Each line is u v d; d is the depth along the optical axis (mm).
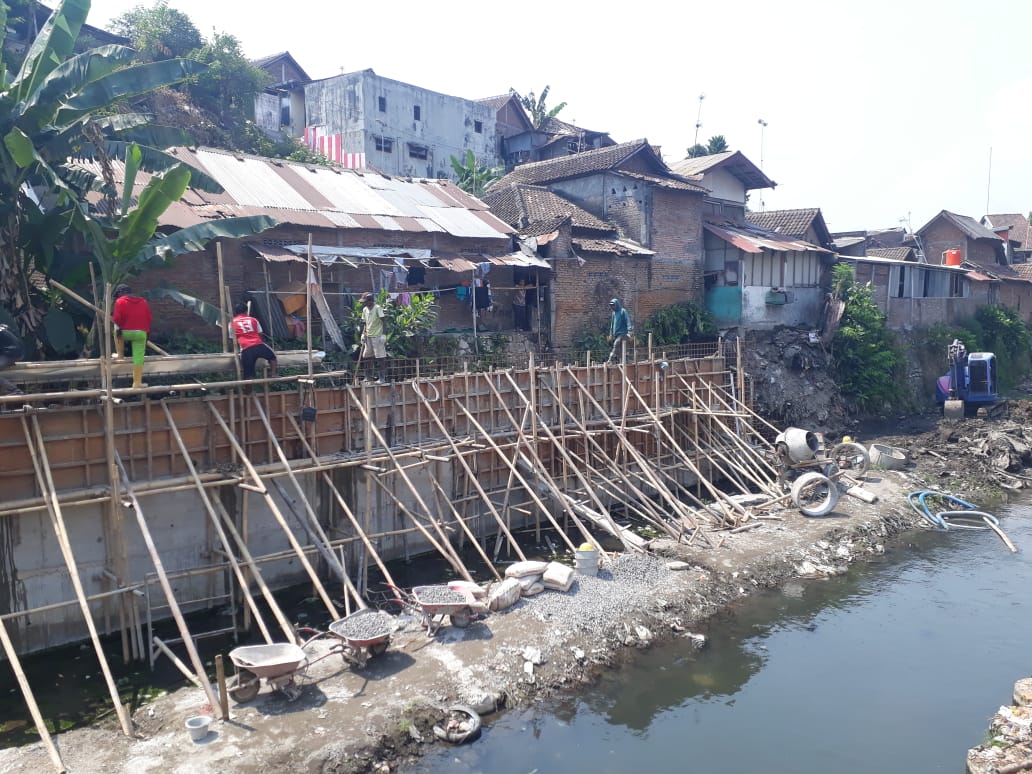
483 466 17844
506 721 10359
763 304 30203
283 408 14188
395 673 10820
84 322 14133
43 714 10133
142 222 12570
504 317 24859
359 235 20500
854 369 30297
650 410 20516
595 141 50438
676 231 28547
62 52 12984
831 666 12477
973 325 39562
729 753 10070
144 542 12703
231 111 34125
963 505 21422
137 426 12453
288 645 10297
